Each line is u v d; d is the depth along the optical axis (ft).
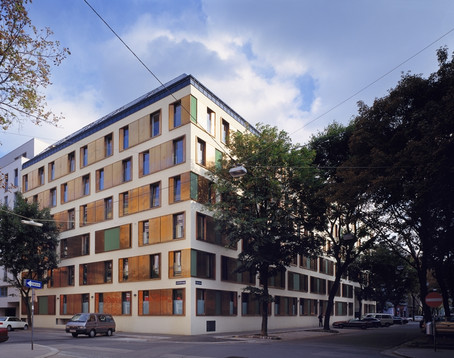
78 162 141.28
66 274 137.39
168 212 109.70
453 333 73.10
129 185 121.80
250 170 97.96
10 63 38.29
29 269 126.31
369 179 71.00
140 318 110.52
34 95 39.70
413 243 105.91
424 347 71.05
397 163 65.62
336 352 60.59
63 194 146.41
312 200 101.50
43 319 142.51
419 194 61.52
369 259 189.88
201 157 112.68
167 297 105.50
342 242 121.08
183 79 112.57
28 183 164.04
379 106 74.33
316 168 101.81
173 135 112.06
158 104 117.91
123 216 121.70
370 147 76.02
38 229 127.44
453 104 58.18
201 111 113.60
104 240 126.21
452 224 70.69
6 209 127.03
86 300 128.67
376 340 89.15
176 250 105.81
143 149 119.65
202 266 107.14
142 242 115.14
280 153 97.19
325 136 113.70
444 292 123.24
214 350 61.05
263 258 94.17
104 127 133.39
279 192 96.27
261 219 91.35
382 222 94.02
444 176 58.80
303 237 101.60
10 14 36.81
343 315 214.28
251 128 136.77
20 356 53.31
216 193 106.63
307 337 99.86
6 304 167.53
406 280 217.97
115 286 119.34
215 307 110.22
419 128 64.18
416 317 289.53
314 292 178.91
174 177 110.63
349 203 76.74
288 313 153.17
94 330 94.48
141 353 57.77
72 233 138.31
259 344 74.64
